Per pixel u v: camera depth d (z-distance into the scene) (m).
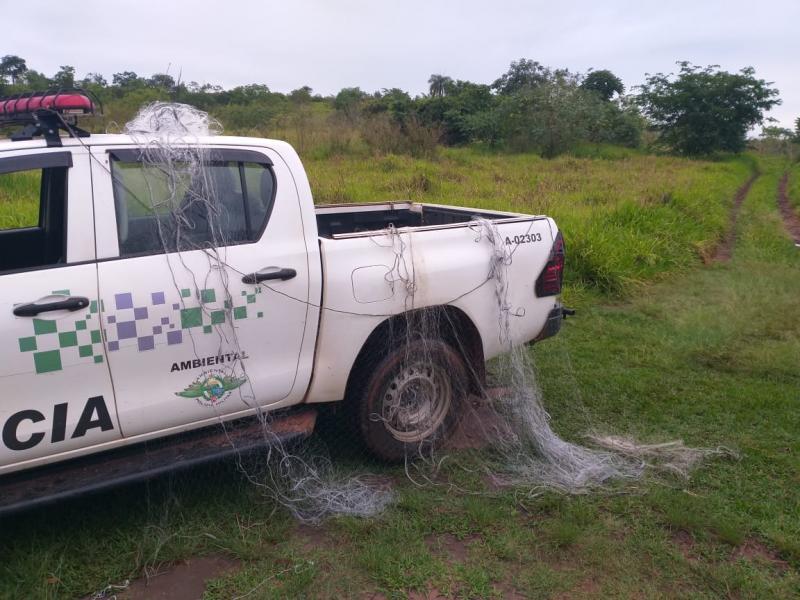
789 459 4.14
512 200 12.39
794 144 58.91
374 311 3.67
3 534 3.19
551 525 3.42
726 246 12.79
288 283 3.40
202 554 3.16
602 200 13.61
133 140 3.19
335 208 5.19
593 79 54.22
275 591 2.92
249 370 3.37
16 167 2.93
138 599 2.87
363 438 3.83
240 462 3.58
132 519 3.35
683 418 4.77
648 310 7.64
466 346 4.18
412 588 2.98
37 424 2.88
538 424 4.28
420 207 5.43
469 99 31.73
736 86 42.19
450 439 4.23
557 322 4.53
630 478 3.90
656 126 44.28
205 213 3.29
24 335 2.80
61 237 3.17
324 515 3.47
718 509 3.59
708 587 3.04
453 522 3.44
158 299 3.08
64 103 3.02
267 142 3.52
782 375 5.63
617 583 3.04
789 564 3.20
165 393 3.16
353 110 25.27
